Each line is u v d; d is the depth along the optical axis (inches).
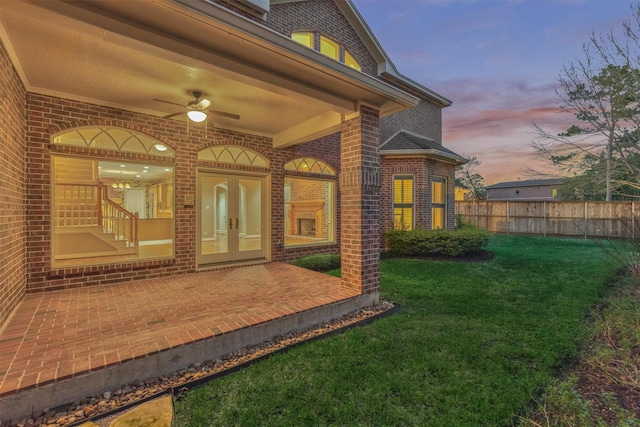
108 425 81.0
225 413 85.6
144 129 217.2
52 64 146.6
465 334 137.4
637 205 458.0
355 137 182.1
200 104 183.3
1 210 121.4
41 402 85.1
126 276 210.1
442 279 242.5
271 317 137.9
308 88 158.7
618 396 92.2
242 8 245.1
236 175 271.3
